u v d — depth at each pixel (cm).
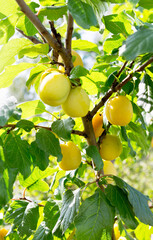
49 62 50
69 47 48
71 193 52
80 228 46
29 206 57
